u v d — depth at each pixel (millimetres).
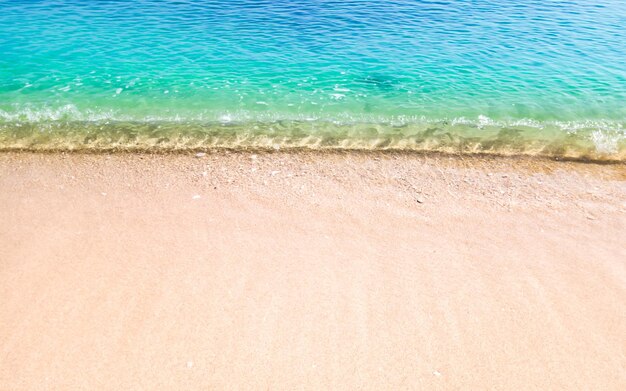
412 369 5781
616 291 7027
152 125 12219
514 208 9094
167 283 6918
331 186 9695
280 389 5492
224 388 5484
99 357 5781
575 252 7867
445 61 16734
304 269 7320
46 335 6031
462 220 8680
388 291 6938
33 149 10852
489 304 6762
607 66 16266
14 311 6355
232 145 11352
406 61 16750
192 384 5512
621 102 13859
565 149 11484
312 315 6480
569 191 9750
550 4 23734
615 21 20875
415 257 7668
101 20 20219
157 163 10422
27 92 13766
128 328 6168
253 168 10328
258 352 5922
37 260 7270
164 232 8047
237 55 17016
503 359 5945
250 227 8273
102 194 9133
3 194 8992
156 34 18797
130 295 6672
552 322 6488
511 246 8000
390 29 20000
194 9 22188
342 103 13711
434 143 11688
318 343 6074
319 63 16484
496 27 20266
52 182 9508
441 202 9242
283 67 16109
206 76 15258
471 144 11680
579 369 5836
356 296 6828
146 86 14438
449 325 6398
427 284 7094
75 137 11477
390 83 15031
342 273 7266
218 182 9703
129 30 19141
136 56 16641
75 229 8031
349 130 12242
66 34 18453
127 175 9883
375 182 9922
